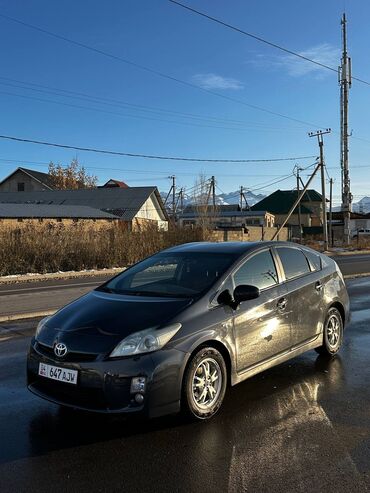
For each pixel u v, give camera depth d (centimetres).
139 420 455
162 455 388
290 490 338
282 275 578
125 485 346
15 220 3266
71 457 387
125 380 407
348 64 4672
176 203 7531
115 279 568
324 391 532
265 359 524
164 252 596
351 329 844
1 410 484
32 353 457
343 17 4606
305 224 8681
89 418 461
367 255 3594
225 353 476
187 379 434
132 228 3152
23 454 392
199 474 359
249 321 501
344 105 4712
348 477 354
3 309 1135
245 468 367
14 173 6575
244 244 582
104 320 445
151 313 450
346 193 4809
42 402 505
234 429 435
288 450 395
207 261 539
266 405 491
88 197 4822
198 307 463
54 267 2519
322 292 631
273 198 9256
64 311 489
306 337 597
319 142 4359
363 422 450
